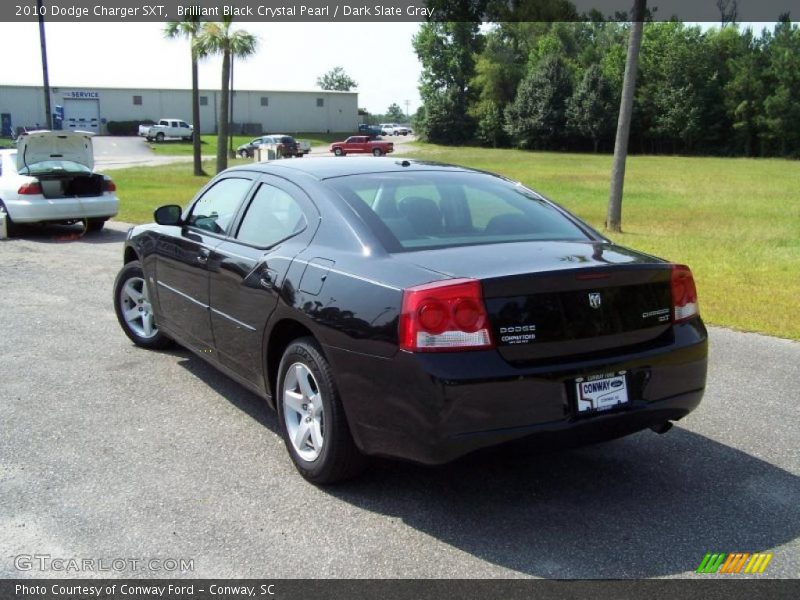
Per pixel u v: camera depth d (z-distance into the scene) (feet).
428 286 10.41
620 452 13.84
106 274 31.30
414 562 10.09
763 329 22.77
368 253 11.84
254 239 14.46
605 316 11.10
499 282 10.36
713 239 43.57
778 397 16.81
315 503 11.76
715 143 237.04
